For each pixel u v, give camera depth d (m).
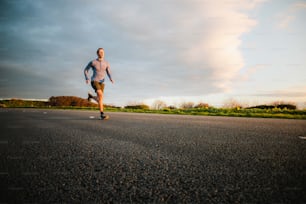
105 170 1.67
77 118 6.88
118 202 1.14
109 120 6.09
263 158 1.98
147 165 1.79
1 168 1.72
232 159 1.96
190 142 2.78
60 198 1.19
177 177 1.51
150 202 1.14
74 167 1.75
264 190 1.27
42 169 1.70
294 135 3.31
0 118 6.84
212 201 1.14
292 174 1.54
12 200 1.16
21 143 2.75
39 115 8.35
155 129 4.07
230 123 5.22
